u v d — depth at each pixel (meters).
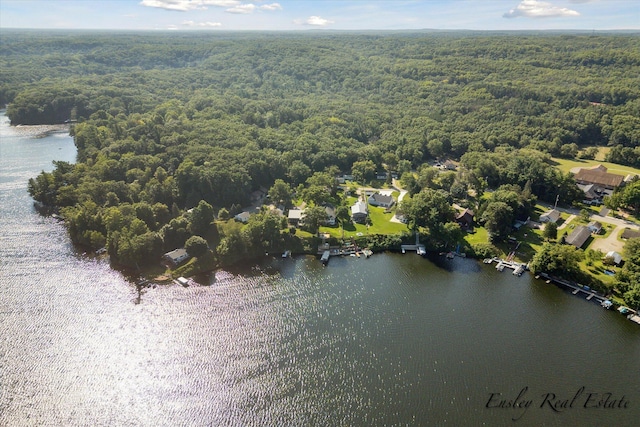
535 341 108.19
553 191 191.62
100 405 88.38
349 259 147.38
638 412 88.25
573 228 165.88
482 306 122.31
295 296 125.69
